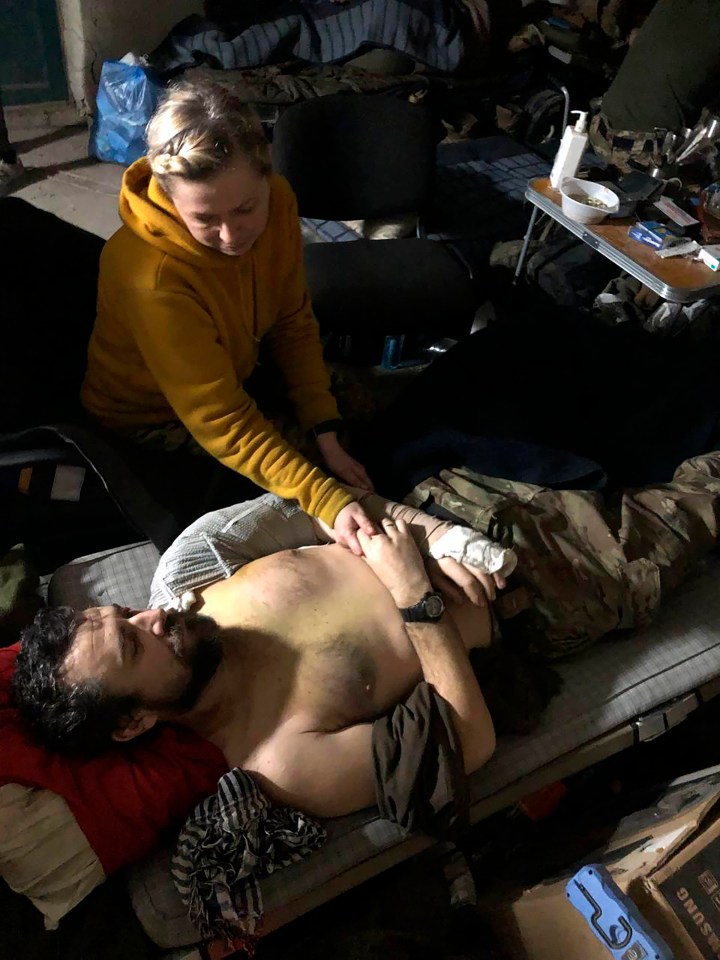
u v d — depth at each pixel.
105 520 1.59
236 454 1.29
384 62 3.19
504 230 2.74
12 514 1.50
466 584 1.23
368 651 1.19
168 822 1.06
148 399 1.49
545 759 1.24
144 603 1.45
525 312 1.79
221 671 1.17
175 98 1.08
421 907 1.18
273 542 1.37
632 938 0.94
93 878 1.00
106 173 3.31
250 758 1.10
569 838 1.29
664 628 1.41
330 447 1.51
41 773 0.99
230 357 1.41
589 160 2.95
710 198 2.06
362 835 1.11
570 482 1.49
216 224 1.13
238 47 3.13
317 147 2.11
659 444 1.66
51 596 1.45
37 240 1.55
